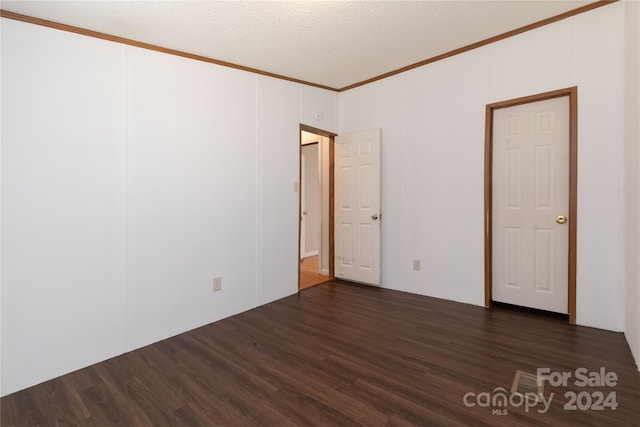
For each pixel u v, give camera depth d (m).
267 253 3.57
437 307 3.32
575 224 2.77
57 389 2.04
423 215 3.69
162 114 2.74
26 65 2.10
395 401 1.84
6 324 2.03
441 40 3.04
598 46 2.64
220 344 2.60
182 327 2.86
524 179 3.09
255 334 2.77
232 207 3.24
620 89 2.56
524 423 1.64
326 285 4.23
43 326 2.16
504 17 2.69
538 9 2.61
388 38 2.93
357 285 4.22
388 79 3.90
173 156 2.80
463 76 3.33
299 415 1.74
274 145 3.63
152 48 2.69
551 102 2.93
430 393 1.90
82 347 2.32
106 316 2.44
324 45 2.97
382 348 2.47
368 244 4.10
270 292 3.60
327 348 2.49
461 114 3.37
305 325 2.93
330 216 4.52
